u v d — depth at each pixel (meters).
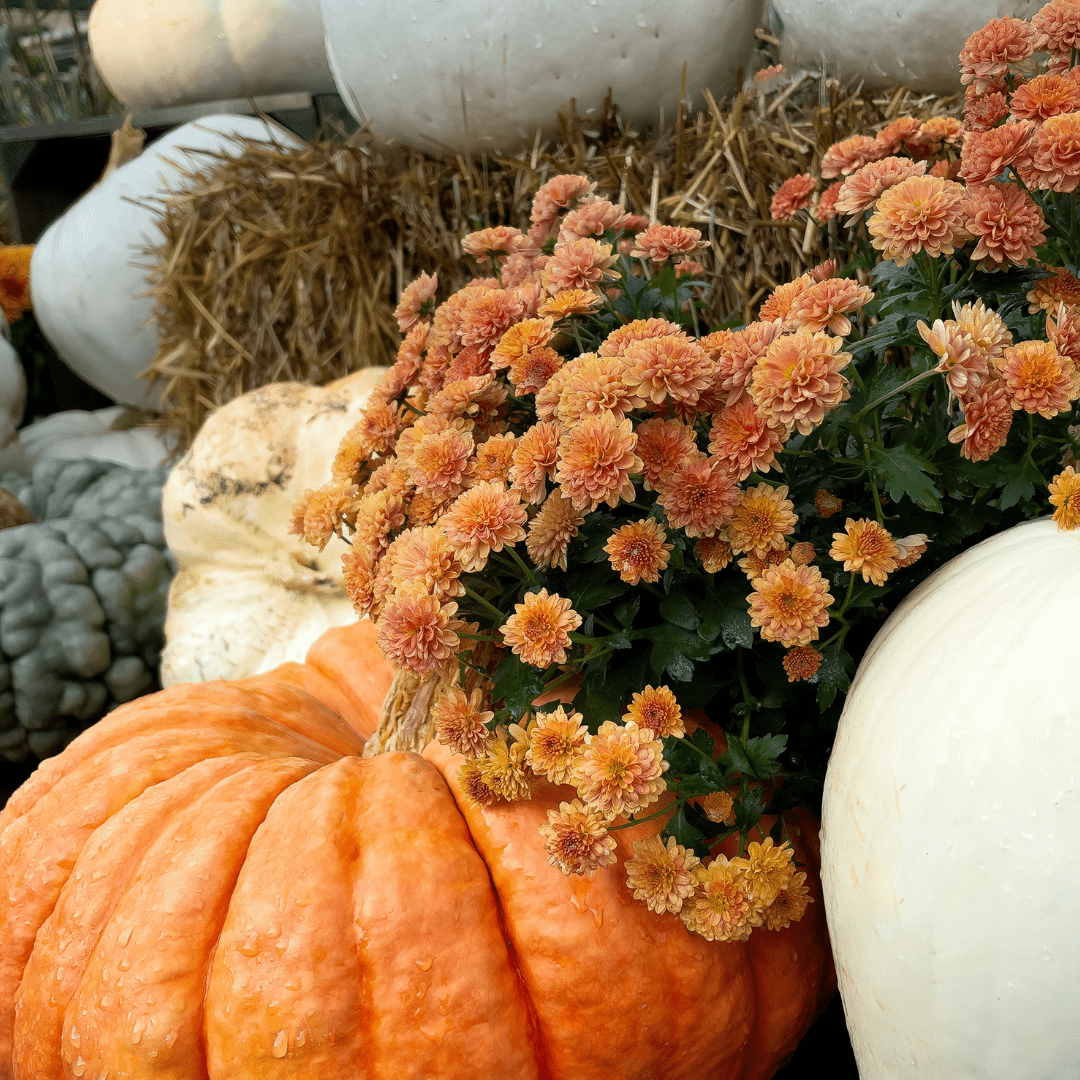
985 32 1.15
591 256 1.14
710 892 1.04
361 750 1.32
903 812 0.97
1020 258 1.06
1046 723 0.94
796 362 1.01
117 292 2.68
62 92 3.94
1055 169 1.05
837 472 1.10
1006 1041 0.94
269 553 1.80
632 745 1.02
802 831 1.15
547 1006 1.05
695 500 1.04
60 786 1.19
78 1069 1.07
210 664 1.74
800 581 1.04
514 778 1.06
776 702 1.10
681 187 1.69
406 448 1.13
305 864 1.06
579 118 1.73
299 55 2.85
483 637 1.08
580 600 1.09
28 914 1.14
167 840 1.11
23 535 1.94
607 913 1.05
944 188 1.07
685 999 1.06
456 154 1.87
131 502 2.14
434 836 1.08
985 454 1.04
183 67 2.85
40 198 3.36
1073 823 0.92
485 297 1.14
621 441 1.02
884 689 1.02
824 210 1.25
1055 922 0.92
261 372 2.30
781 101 1.73
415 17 1.66
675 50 1.67
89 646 1.89
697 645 1.07
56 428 2.97
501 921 1.07
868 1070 1.01
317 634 1.74
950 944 0.95
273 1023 1.03
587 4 1.61
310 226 2.08
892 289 1.14
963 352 1.01
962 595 1.02
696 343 1.10
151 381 2.50
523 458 1.05
